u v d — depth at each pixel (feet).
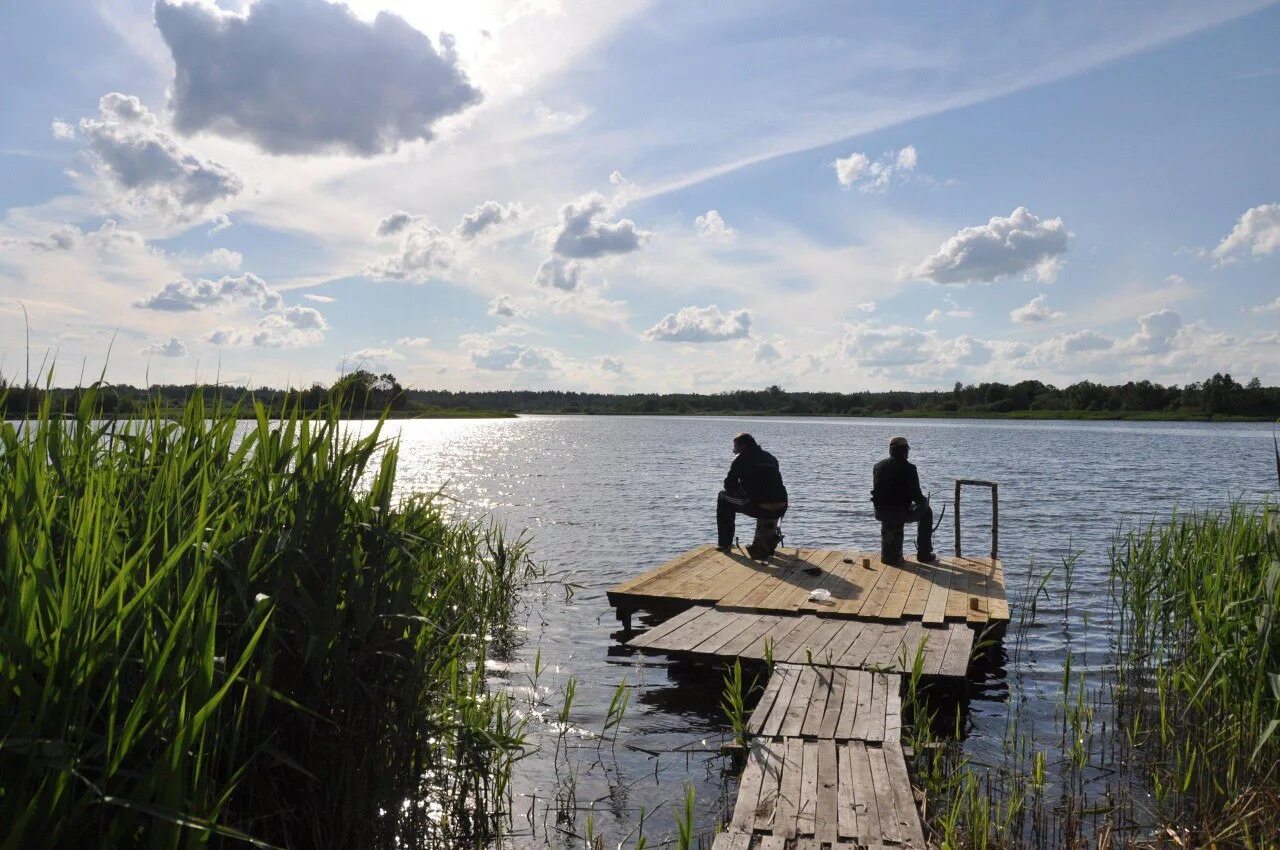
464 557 36.29
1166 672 25.70
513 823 17.11
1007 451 192.24
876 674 24.21
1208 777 19.08
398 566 15.85
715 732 22.75
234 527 12.80
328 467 15.12
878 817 15.94
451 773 17.31
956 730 22.50
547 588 43.21
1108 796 18.35
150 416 15.52
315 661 13.61
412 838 15.46
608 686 26.81
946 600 32.60
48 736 8.91
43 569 9.14
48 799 8.48
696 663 26.61
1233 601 20.98
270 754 12.75
